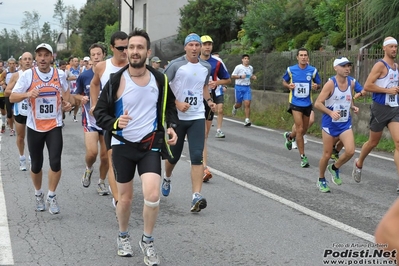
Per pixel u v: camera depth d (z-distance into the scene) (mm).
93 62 7574
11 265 5145
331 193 8047
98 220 6664
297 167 10125
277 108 17641
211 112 8375
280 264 5176
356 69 14742
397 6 15961
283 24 23922
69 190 8250
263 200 7629
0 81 15203
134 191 8148
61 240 5895
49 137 6742
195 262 5246
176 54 35094
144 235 5125
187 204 7418
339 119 7828
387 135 12680
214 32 30422
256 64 19891
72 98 7027
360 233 6102
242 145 12836
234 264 5184
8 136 14461
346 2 19625
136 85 4949
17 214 6914
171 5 35562
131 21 37594
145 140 4973
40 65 6664
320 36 20750
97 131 7723
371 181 8922
